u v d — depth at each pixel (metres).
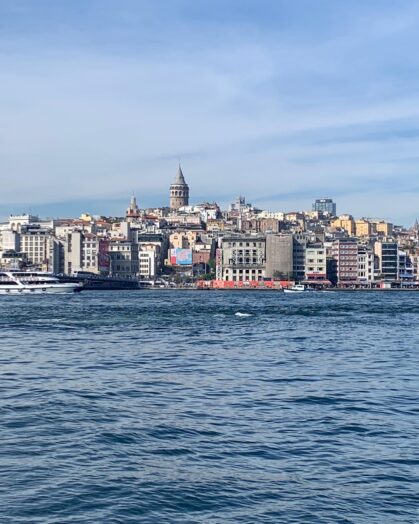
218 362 102.81
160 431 59.84
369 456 53.12
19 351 116.81
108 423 62.56
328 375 90.31
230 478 48.41
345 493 45.88
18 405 70.31
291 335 145.88
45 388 80.50
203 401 72.62
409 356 110.44
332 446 55.62
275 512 42.97
